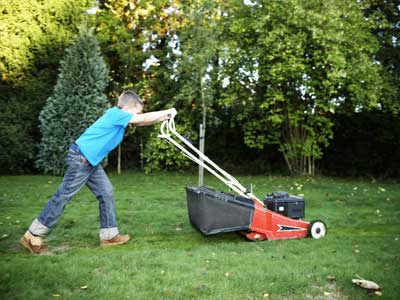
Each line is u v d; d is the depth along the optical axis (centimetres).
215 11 1145
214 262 401
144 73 1335
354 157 1307
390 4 1258
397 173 1273
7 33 1217
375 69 1051
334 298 325
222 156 1405
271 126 1228
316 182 1070
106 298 316
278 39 1063
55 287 337
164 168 1345
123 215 629
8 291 328
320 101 1095
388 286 341
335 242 476
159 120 472
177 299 317
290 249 446
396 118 1247
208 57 1062
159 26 1307
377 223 598
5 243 476
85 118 1124
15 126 1185
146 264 394
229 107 1284
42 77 1274
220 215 464
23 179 1043
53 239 500
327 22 1027
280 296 327
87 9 1334
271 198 510
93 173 471
